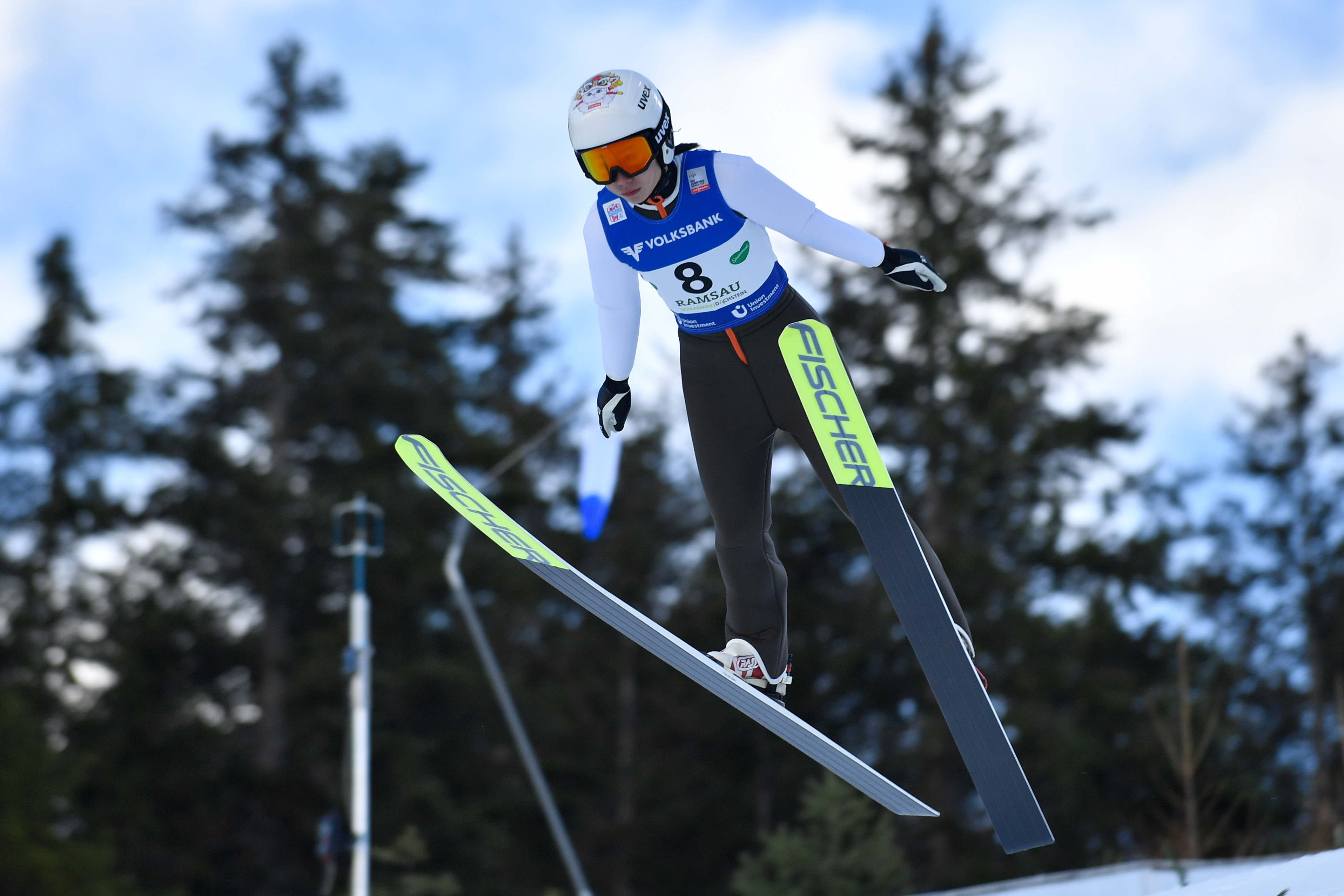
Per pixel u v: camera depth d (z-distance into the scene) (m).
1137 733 75.31
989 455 90.12
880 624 88.06
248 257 97.06
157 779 84.12
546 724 96.25
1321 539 113.25
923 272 12.59
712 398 13.05
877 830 49.44
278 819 85.56
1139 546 88.75
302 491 95.94
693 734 97.25
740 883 49.66
